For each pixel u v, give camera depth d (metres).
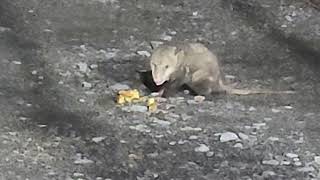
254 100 4.14
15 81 4.27
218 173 3.28
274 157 3.44
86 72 4.50
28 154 3.38
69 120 3.75
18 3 5.77
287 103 4.11
